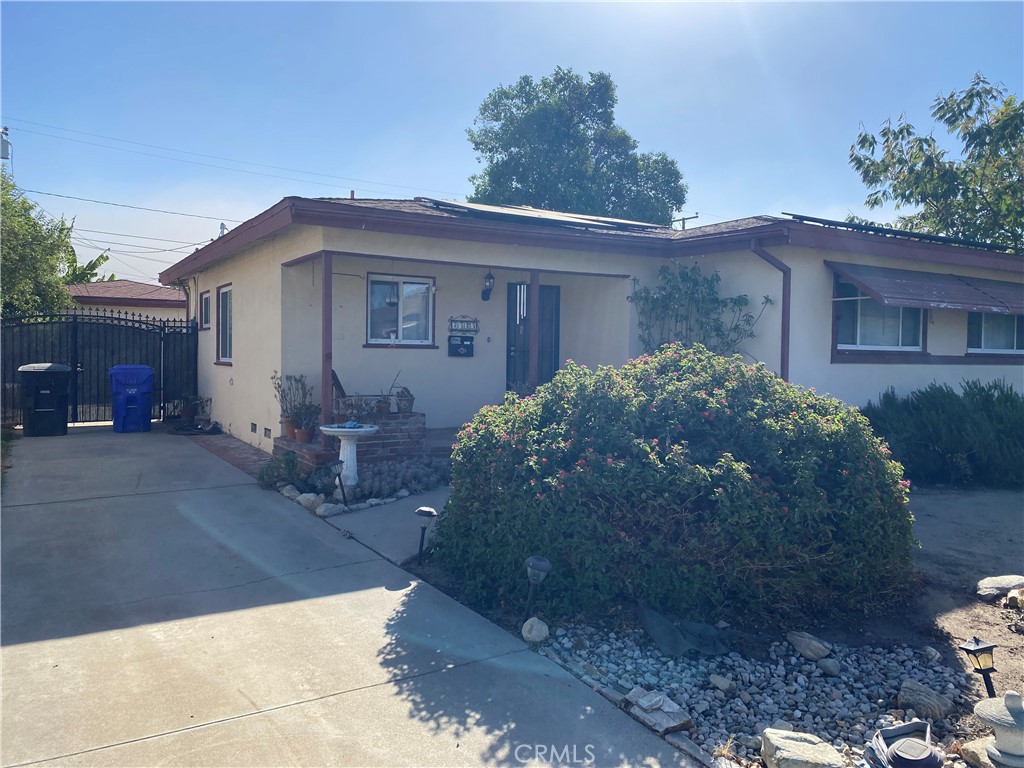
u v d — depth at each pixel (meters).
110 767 3.33
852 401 11.11
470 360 12.01
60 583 5.62
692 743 3.72
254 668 4.33
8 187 19.91
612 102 30.22
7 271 19.66
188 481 9.17
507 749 3.60
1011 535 7.23
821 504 4.94
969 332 12.87
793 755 3.42
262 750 3.51
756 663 4.66
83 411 15.02
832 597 5.25
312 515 7.64
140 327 15.40
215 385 14.23
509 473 5.36
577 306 12.65
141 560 6.18
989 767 3.49
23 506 7.80
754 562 4.92
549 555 5.11
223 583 5.71
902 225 21.77
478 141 30.06
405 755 3.51
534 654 4.63
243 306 12.32
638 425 5.24
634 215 29.92
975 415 9.87
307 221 8.66
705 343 11.12
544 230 10.26
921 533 7.29
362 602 5.39
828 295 10.80
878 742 3.53
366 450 9.01
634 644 4.79
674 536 5.02
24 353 14.48
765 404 5.43
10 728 3.62
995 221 19.23
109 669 4.27
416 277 11.43
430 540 6.54
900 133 19.78
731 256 10.98
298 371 10.55
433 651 4.62
